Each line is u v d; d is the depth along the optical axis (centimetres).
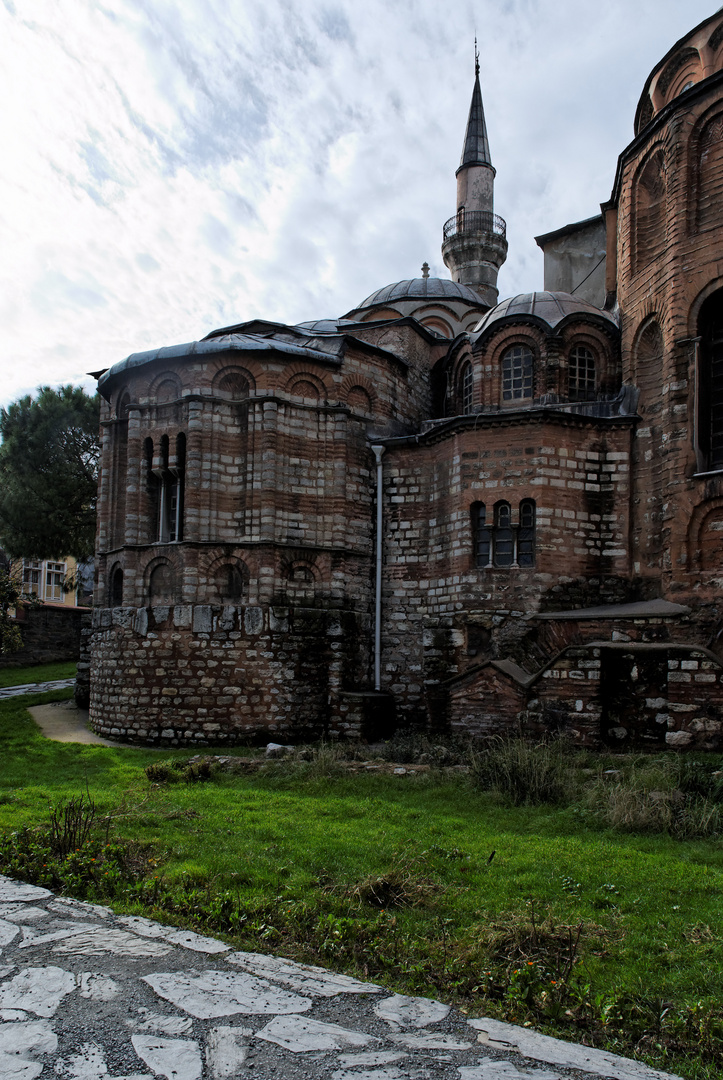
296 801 1435
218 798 1456
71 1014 618
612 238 2738
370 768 1667
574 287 3180
